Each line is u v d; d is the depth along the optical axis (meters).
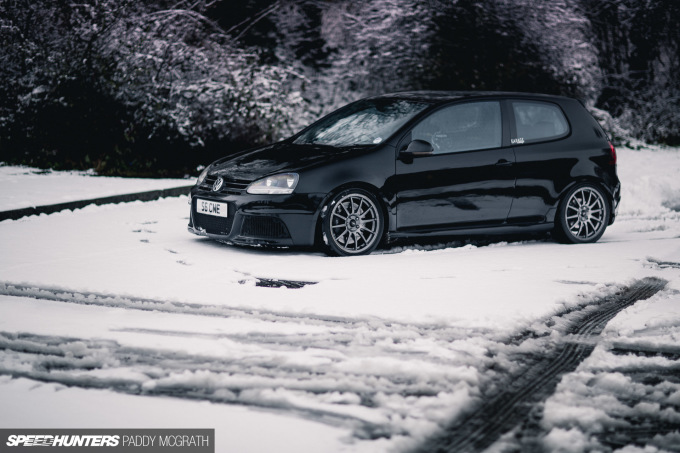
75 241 8.02
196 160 14.33
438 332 5.10
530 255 7.87
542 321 5.43
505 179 8.32
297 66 19.30
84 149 13.63
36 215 9.43
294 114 16.06
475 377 4.21
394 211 7.87
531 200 8.48
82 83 13.39
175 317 5.36
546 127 8.71
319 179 7.61
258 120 14.73
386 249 8.17
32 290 5.96
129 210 10.20
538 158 8.51
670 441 3.47
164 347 4.68
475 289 6.30
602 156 8.86
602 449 3.38
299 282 6.53
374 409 3.78
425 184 7.96
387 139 7.98
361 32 19.11
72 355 4.50
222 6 18.45
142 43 13.90
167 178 13.27
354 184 7.72
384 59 18.73
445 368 4.36
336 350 4.70
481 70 18.67
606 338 5.05
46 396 3.93
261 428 3.57
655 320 5.43
